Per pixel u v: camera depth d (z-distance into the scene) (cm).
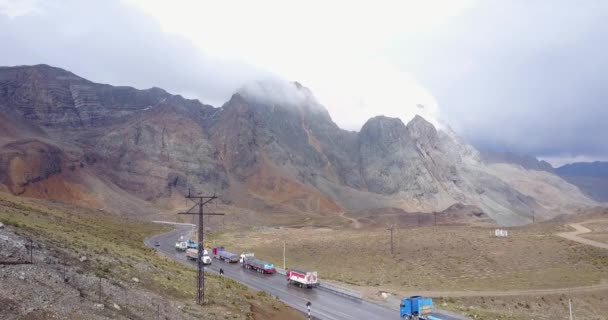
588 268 8969
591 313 6744
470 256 10312
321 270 9362
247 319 3916
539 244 11075
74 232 5984
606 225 14650
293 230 19500
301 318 4888
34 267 3131
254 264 8562
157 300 3609
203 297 4166
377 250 11444
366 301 6103
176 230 17825
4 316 2255
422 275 8819
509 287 7819
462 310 5844
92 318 2605
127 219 18075
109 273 3950
